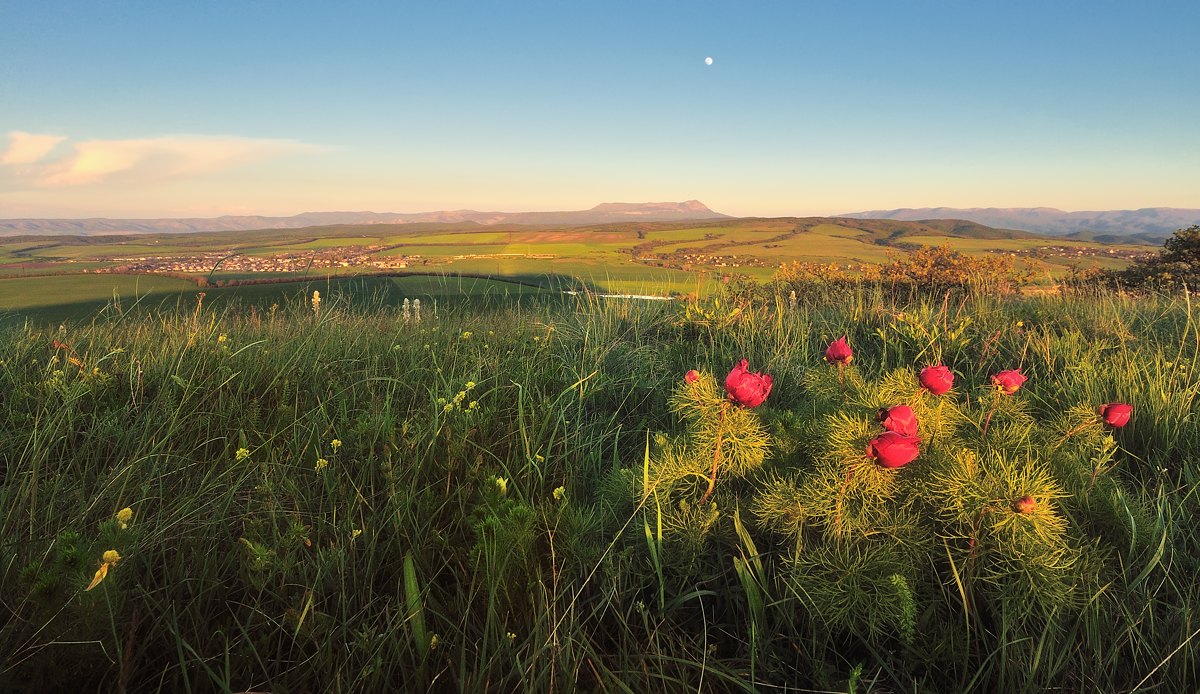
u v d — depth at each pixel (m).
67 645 1.50
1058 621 1.79
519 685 1.56
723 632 1.92
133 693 1.56
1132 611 1.85
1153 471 2.72
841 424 2.10
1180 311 6.03
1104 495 2.14
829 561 1.85
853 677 1.54
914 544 1.87
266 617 1.70
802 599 1.83
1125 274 21.16
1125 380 3.59
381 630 1.74
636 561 2.07
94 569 1.58
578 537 1.99
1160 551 1.83
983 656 1.77
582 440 3.03
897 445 1.73
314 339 4.65
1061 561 1.80
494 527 1.79
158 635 1.69
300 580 1.90
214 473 2.54
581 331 5.54
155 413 2.96
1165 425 2.99
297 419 3.05
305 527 1.98
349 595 1.89
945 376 2.17
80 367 3.55
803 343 5.07
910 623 1.67
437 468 2.60
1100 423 2.37
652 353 4.94
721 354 4.85
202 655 1.66
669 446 2.42
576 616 1.79
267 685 1.58
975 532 1.84
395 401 3.49
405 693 1.57
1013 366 4.45
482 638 1.73
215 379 3.49
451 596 1.89
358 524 2.21
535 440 2.85
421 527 2.17
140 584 1.79
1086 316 5.87
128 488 2.29
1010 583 1.80
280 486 2.35
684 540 2.05
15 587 1.66
